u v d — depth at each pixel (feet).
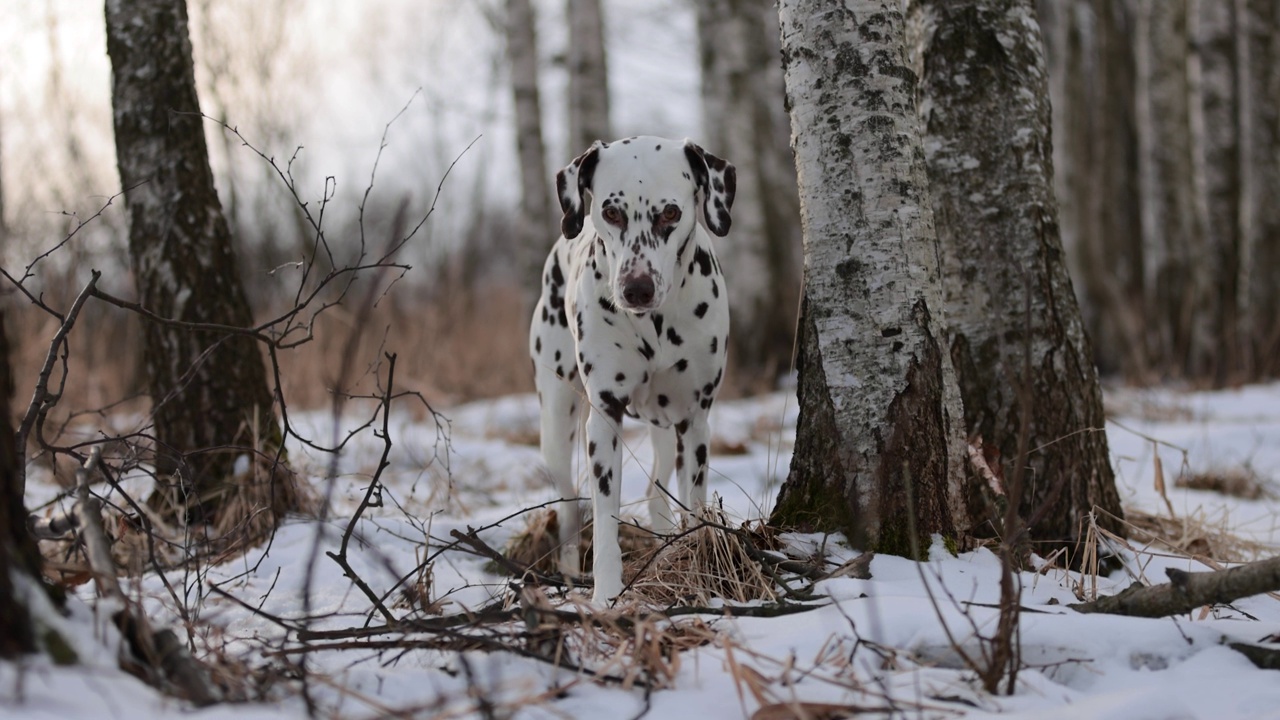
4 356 7.63
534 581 11.02
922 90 13.93
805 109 11.87
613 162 12.17
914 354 11.48
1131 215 59.16
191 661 7.64
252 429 15.84
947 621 8.94
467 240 65.00
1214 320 42.27
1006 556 7.97
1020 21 13.65
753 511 15.40
